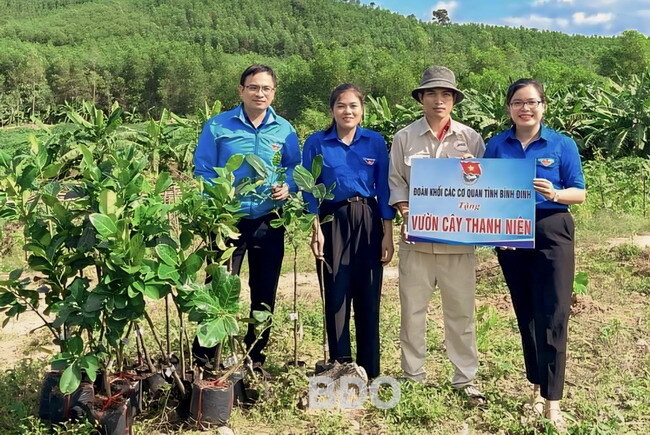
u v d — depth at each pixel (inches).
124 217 116.0
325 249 143.3
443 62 2568.9
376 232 143.1
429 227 134.4
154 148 446.0
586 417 134.0
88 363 110.6
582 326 191.3
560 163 128.7
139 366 142.6
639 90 565.0
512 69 2285.9
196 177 139.4
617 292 225.5
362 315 145.5
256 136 144.5
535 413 133.4
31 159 128.4
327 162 139.9
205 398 127.0
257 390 139.8
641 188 407.2
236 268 147.2
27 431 120.4
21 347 182.4
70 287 114.0
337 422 130.0
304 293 233.5
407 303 145.8
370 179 142.0
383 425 131.6
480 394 142.1
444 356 170.6
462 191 131.3
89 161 121.0
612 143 554.3
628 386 149.3
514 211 128.1
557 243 127.5
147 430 127.1
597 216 350.6
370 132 142.1
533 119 127.0
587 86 689.6
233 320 116.7
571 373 158.7
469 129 141.0
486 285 239.0
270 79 143.0
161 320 195.3
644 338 181.0
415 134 139.9
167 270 111.7
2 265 272.2
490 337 182.9
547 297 128.5
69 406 123.3
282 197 140.3
